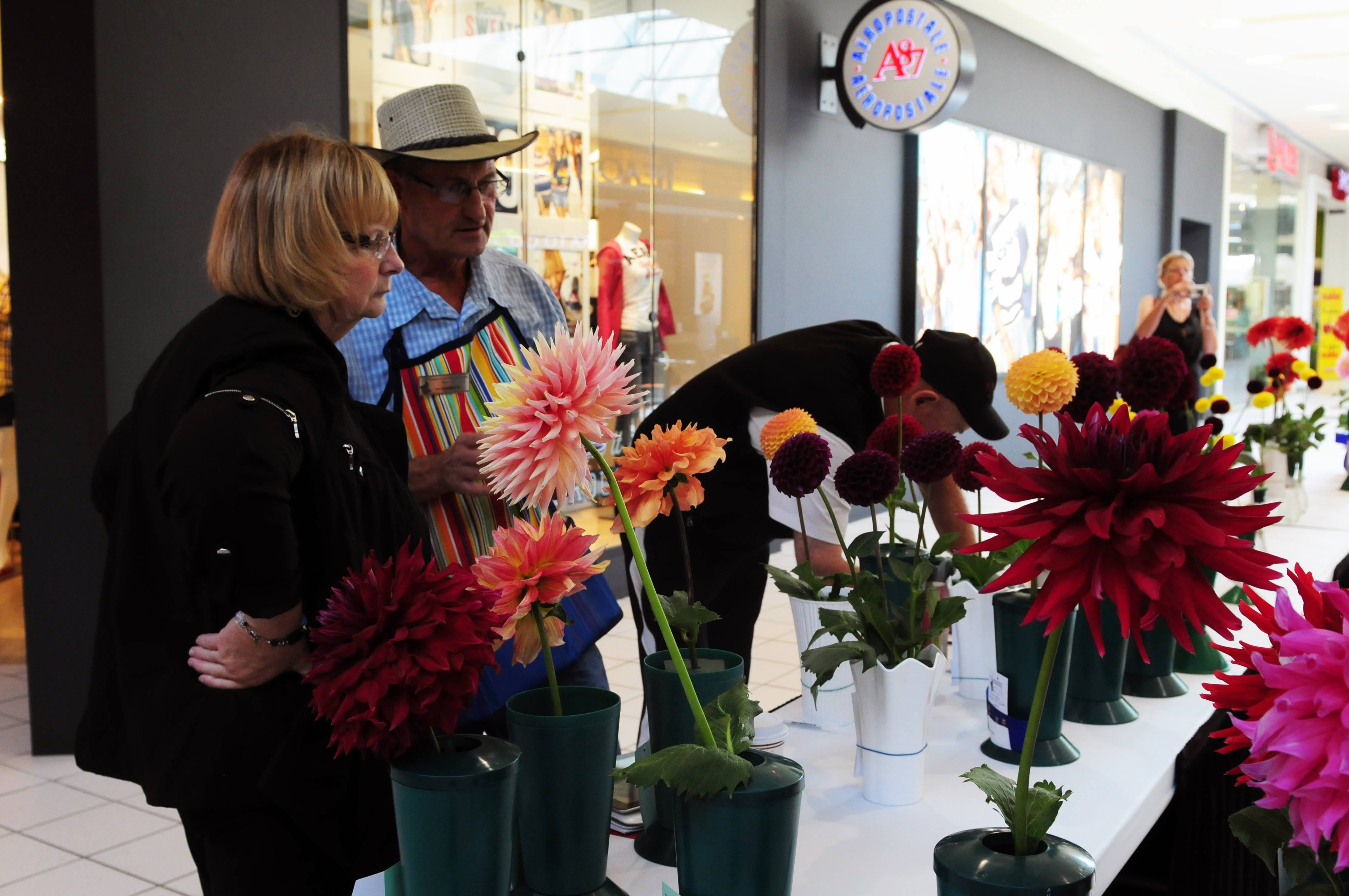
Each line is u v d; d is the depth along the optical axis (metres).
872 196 7.79
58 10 3.45
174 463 1.18
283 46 4.02
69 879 2.71
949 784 1.34
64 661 3.59
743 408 2.03
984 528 0.70
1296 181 18.52
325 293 1.32
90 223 3.52
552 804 0.96
